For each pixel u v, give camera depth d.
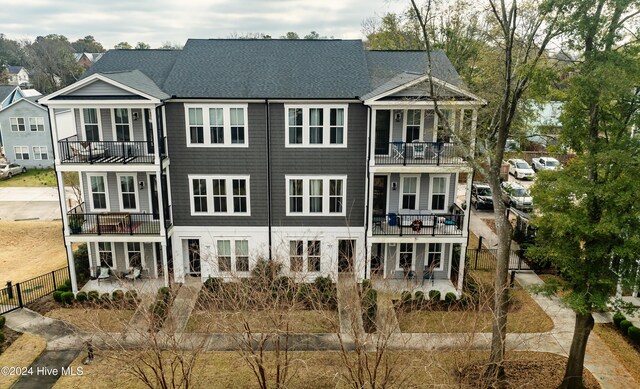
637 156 12.51
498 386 14.66
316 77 21.92
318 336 17.89
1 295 20.98
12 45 122.38
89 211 22.39
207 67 22.53
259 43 24.42
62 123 46.78
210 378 15.54
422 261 22.69
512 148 20.75
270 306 14.57
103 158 20.88
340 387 15.00
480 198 34.34
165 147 21.31
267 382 15.28
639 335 17.08
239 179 21.83
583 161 13.22
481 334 17.73
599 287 13.71
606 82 11.87
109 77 19.00
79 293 20.39
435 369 15.33
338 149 21.48
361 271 21.05
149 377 15.64
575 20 12.51
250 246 22.61
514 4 13.57
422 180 21.88
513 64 17.28
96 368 16.02
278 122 21.11
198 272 22.98
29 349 17.22
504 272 15.12
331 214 22.31
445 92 19.31
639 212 12.02
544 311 19.89
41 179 44.59
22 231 30.31
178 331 18.02
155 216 22.36
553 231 14.08
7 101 55.72
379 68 23.05
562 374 15.73
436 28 33.03
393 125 21.19
